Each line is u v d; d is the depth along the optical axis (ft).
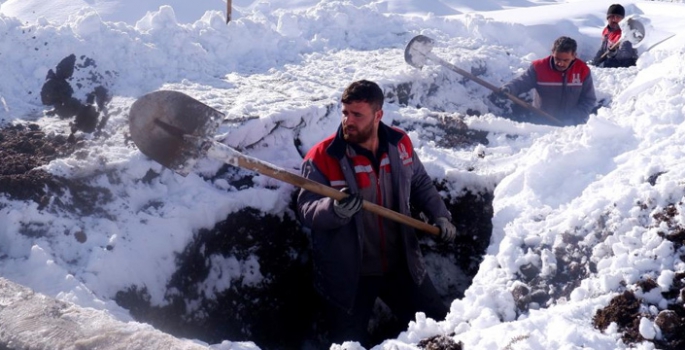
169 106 12.07
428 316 14.15
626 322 9.95
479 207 16.30
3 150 14.29
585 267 11.51
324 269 13.64
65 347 8.83
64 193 13.05
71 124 15.62
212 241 14.24
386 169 13.66
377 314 16.16
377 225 13.82
